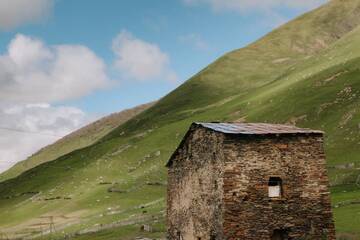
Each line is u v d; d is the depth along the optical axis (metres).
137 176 184.12
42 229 141.88
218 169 34.59
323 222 34.56
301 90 188.88
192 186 39.00
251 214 33.56
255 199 33.75
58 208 170.75
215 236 34.62
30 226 151.38
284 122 168.88
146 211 129.38
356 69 183.88
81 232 116.75
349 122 148.00
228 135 33.97
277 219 33.88
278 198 34.19
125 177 190.50
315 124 158.50
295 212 34.22
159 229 96.94
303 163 34.88
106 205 157.00
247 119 187.75
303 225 34.22
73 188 195.25
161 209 127.38
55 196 190.12
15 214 179.88
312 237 34.25
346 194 96.00
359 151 129.75
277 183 34.69
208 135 36.53
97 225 122.38
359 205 82.38
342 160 126.88
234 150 33.94
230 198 33.47
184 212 40.28
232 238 33.09
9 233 144.50
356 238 58.16
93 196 172.00
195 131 38.75
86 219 140.75
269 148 34.47
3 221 173.25
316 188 34.84
